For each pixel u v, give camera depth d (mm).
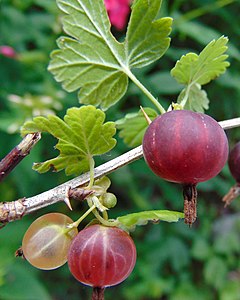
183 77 130
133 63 130
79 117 110
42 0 329
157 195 422
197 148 97
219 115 374
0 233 326
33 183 339
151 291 400
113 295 416
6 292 326
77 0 127
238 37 364
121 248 104
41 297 330
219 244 410
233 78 348
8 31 346
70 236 112
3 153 323
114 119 340
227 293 401
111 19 284
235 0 333
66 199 108
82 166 119
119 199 395
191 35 325
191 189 102
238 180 130
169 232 415
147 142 101
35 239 111
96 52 129
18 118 305
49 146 339
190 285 414
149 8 124
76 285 420
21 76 340
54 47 333
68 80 132
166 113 102
